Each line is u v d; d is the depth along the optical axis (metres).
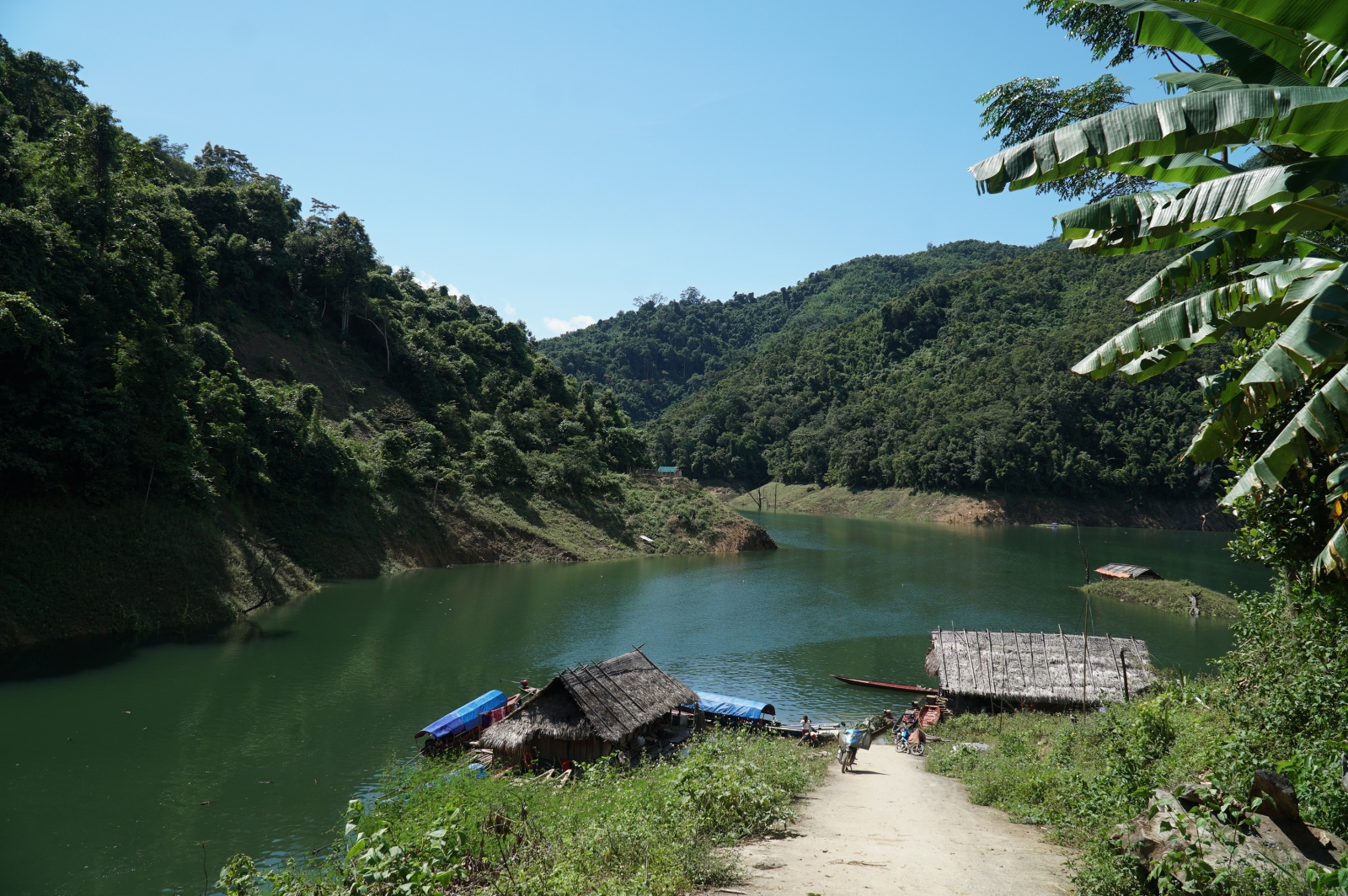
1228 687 13.04
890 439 122.38
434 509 59.81
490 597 45.56
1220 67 11.03
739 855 8.37
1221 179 6.08
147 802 17.50
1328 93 5.10
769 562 65.38
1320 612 9.37
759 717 25.17
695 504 78.50
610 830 8.53
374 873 6.81
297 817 16.95
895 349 159.38
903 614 43.69
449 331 89.38
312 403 55.84
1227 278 8.84
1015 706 26.22
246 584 39.31
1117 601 47.47
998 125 14.68
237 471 45.00
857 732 17.62
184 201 68.38
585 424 90.19
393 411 71.00
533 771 19.56
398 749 21.34
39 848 15.26
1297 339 5.92
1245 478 7.14
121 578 33.47
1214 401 8.82
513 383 90.44
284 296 73.00
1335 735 8.19
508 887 7.27
